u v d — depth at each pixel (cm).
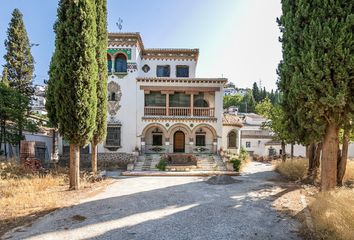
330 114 912
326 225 718
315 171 1717
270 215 921
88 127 1390
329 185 945
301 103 977
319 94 904
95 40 1468
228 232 764
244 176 2002
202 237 729
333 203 758
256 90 10000
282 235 736
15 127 2622
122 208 1019
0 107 2381
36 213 944
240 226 812
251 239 713
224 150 2984
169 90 2967
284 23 1123
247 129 5206
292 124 1124
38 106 5397
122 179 1878
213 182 1655
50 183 1476
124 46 2947
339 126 928
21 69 3309
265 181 1723
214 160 2642
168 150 2970
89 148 2848
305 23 965
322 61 881
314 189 1354
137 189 1438
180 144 3102
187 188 1473
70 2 1370
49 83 1488
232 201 1137
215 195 1267
